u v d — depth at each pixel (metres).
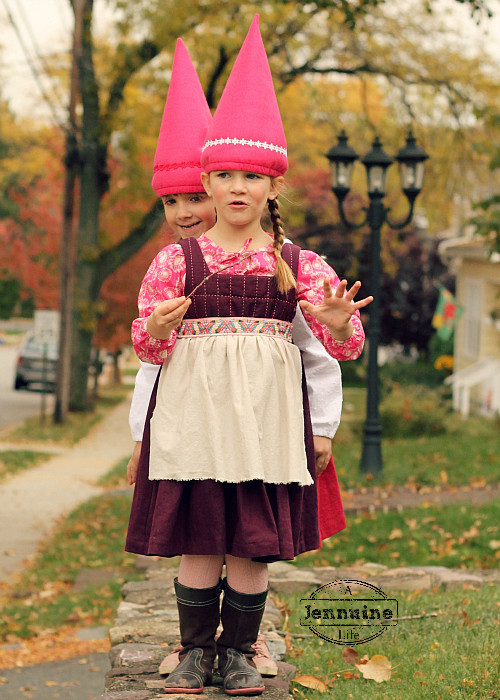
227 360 2.97
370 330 11.73
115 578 8.07
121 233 25.16
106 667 5.84
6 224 30.92
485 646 3.90
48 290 29.44
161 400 3.00
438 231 31.78
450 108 19.50
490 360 20.55
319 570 5.97
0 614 7.24
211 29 17.34
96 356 29.44
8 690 5.38
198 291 3.01
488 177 19.88
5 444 18.59
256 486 2.90
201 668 3.11
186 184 3.54
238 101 3.02
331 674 3.71
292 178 28.58
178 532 2.92
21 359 29.23
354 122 25.70
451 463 12.32
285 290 3.03
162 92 20.11
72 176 20.42
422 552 7.52
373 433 11.60
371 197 11.72
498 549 7.53
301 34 18.88
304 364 3.30
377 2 11.09
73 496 12.98
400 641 4.16
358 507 9.09
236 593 3.10
